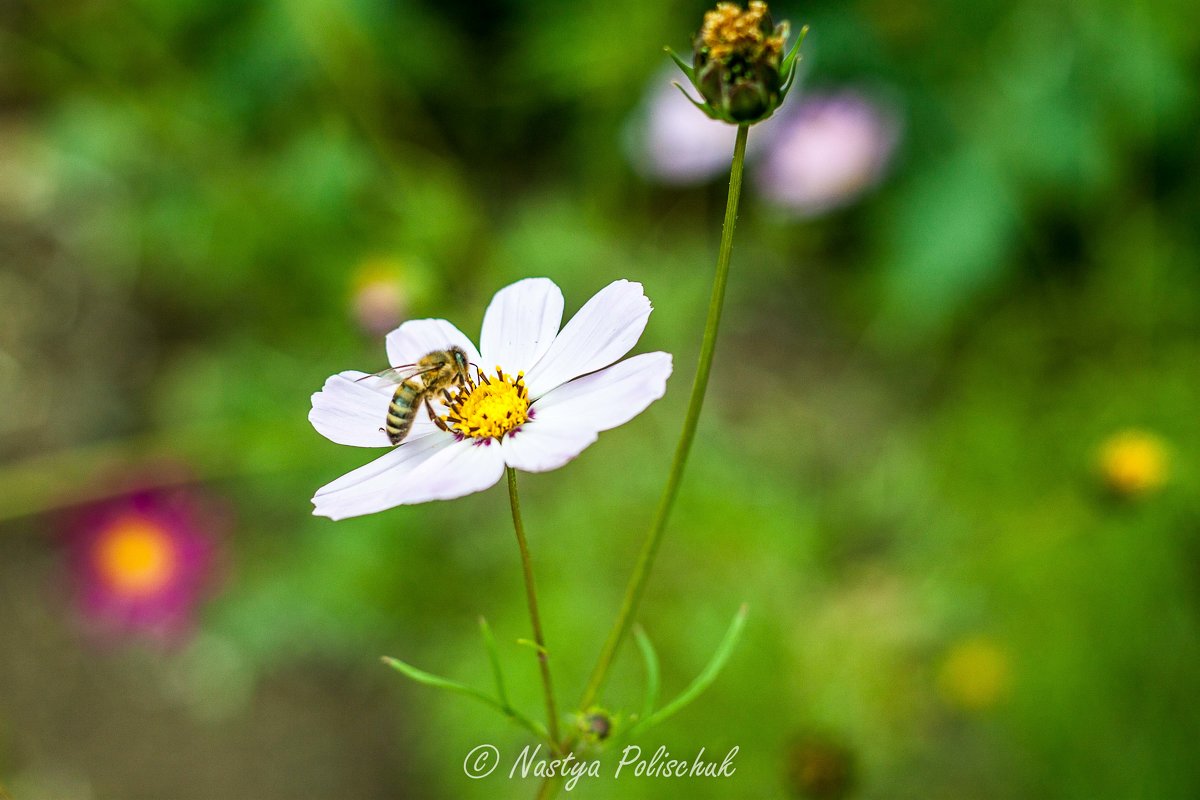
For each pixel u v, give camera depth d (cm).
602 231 82
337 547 75
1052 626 68
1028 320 80
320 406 50
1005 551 70
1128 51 74
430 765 73
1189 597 68
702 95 46
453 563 74
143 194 87
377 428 50
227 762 75
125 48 90
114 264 92
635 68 86
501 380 49
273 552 80
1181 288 76
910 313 77
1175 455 69
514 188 95
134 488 81
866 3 82
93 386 89
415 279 73
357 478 49
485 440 49
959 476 74
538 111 95
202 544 79
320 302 83
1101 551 68
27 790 73
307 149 83
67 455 85
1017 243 79
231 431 79
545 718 67
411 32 88
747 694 66
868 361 85
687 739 66
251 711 77
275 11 85
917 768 66
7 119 102
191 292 91
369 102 89
